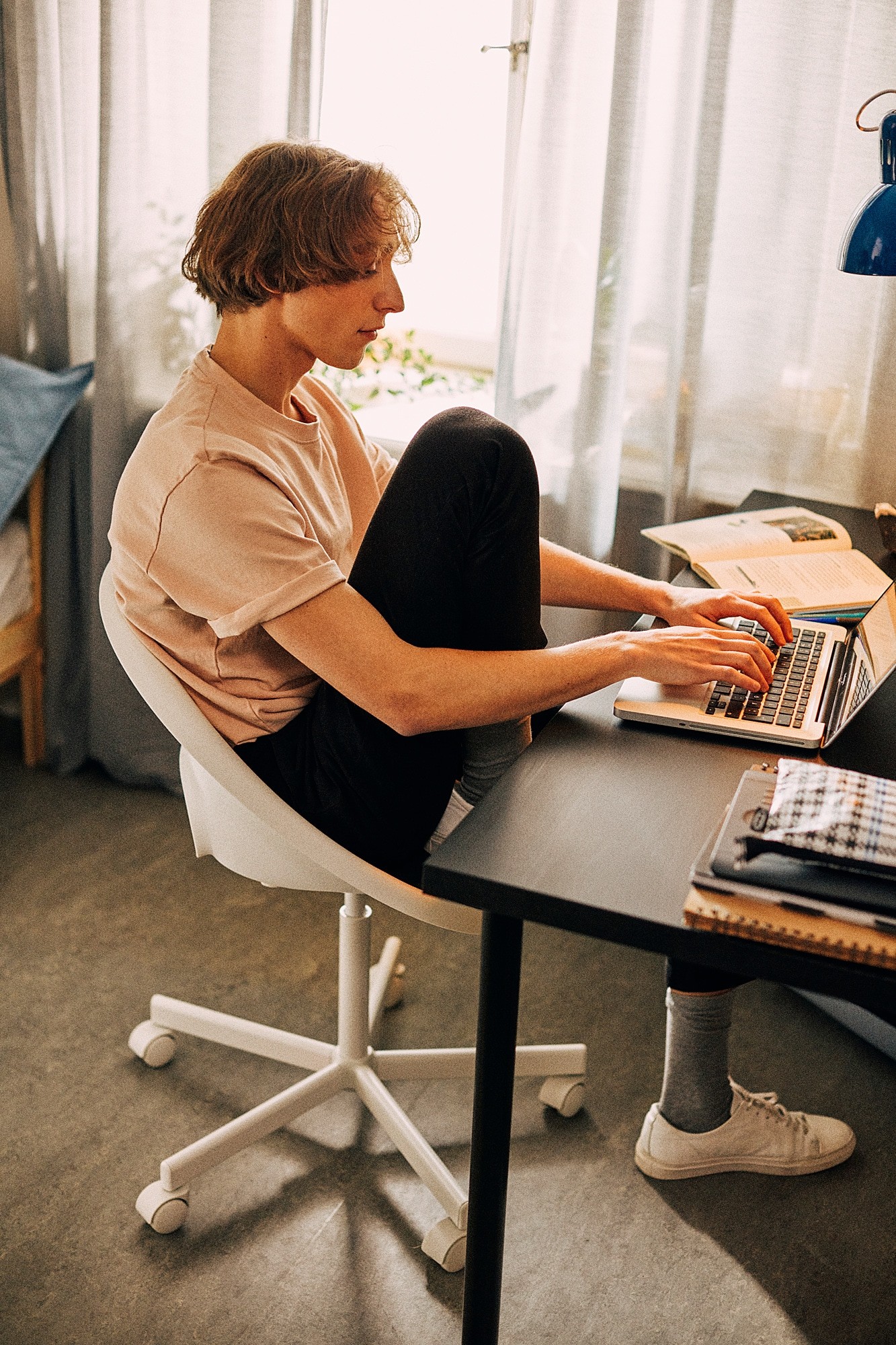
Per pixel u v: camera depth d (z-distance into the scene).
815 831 0.92
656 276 2.04
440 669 1.20
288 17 2.08
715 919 0.89
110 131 2.16
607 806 1.08
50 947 2.03
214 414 1.29
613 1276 1.47
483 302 2.57
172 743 2.49
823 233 1.93
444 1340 1.39
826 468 2.06
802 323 1.99
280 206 1.22
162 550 1.25
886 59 1.81
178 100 2.18
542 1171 1.62
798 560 1.64
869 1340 1.40
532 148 1.94
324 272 1.24
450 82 2.41
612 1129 1.70
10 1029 1.84
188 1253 1.48
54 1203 1.54
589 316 2.03
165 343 2.32
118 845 2.33
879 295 1.91
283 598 1.20
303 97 2.09
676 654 1.24
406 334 2.65
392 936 2.02
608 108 1.91
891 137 1.40
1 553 2.36
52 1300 1.41
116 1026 1.86
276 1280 1.45
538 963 2.04
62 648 2.52
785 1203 1.59
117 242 2.22
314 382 1.54
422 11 2.36
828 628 1.45
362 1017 1.62
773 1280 1.48
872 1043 1.83
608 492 2.12
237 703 1.35
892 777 1.11
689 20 1.88
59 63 2.27
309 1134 1.67
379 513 1.25
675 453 2.09
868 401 1.98
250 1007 1.91
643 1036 1.88
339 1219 1.54
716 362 2.06
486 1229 1.17
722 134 1.90
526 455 1.23
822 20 1.81
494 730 1.34
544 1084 1.72
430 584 1.23
